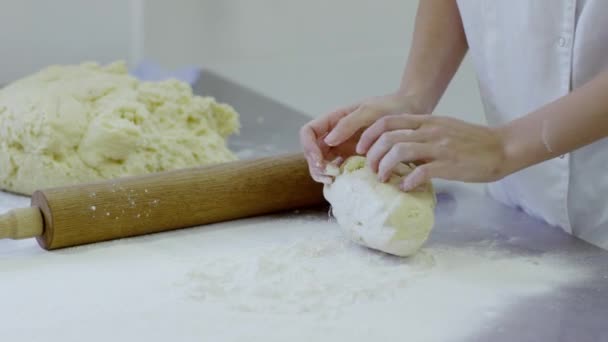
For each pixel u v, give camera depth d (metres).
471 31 1.34
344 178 1.20
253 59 3.01
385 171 1.13
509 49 1.29
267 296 1.02
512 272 1.11
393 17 2.80
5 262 1.14
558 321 0.96
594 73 1.21
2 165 1.44
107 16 2.55
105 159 1.43
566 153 1.14
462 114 2.11
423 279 1.08
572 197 1.27
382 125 1.15
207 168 1.31
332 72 2.51
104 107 1.49
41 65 2.45
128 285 1.06
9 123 1.44
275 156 1.37
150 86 1.59
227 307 0.99
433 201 1.18
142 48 2.72
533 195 1.30
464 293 1.04
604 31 1.17
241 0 2.94
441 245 1.22
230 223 1.32
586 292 1.04
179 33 2.87
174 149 1.48
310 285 1.04
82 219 1.18
